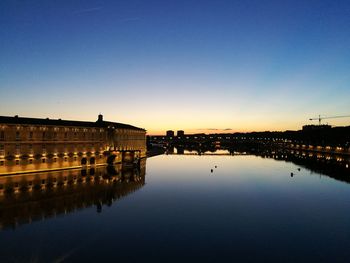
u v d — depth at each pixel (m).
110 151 152.00
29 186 88.69
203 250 45.91
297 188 99.69
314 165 174.38
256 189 97.62
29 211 64.06
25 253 43.56
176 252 44.97
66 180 101.38
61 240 48.88
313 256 44.09
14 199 73.12
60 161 126.12
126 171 134.12
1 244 46.81
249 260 42.59
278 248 47.00
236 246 47.62
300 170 150.62
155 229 55.28
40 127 116.75
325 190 96.19
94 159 142.88
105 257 42.75
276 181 115.12
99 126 147.50
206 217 63.72
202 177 125.06
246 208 71.88
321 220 62.25
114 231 53.75
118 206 71.44
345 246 47.97
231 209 70.75
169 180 114.75
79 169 129.88
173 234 52.78
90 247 46.28
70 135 130.00
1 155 104.62
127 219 61.09
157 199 80.12
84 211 65.69
